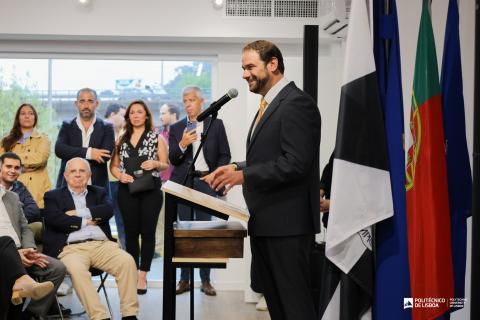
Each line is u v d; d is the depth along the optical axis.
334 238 2.17
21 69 5.77
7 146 5.13
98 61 5.81
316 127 2.48
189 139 4.88
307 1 5.45
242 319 4.45
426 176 2.25
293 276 2.47
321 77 5.57
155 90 5.86
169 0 5.42
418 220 2.25
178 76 5.86
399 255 2.19
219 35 5.44
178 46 5.74
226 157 5.29
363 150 2.18
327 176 3.83
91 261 4.20
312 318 2.47
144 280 5.18
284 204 2.48
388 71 2.28
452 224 2.37
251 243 2.64
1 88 5.75
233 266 5.61
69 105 5.81
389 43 2.32
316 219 2.54
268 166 2.40
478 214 1.94
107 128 5.23
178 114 5.87
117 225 5.66
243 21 5.44
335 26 4.80
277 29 5.45
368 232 2.21
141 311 4.65
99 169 5.12
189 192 2.46
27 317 3.89
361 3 2.22
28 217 4.62
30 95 5.78
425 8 2.33
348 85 2.20
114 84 5.83
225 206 2.39
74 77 5.80
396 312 2.18
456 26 2.39
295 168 2.38
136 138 5.08
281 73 2.58
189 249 2.42
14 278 3.35
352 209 2.18
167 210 2.41
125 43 5.73
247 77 2.59
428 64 2.29
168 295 2.40
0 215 4.12
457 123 2.38
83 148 5.07
